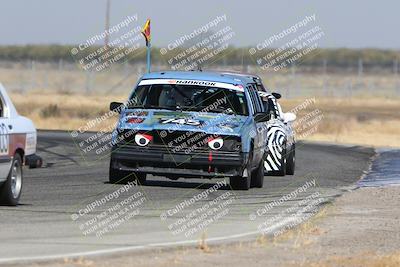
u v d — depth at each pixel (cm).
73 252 3806
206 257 3784
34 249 3862
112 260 3650
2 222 4609
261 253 3922
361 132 14962
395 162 9356
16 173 5309
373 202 5844
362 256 3891
